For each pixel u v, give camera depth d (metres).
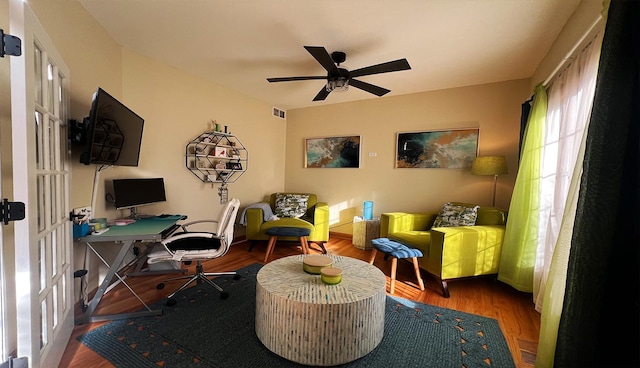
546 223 2.23
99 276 2.34
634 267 0.94
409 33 2.27
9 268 1.17
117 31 2.34
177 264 2.84
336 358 1.46
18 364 1.04
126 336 1.69
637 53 0.94
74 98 1.96
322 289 1.60
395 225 3.25
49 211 1.33
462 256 2.43
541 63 2.71
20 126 1.05
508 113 3.32
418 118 3.86
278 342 1.52
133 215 2.63
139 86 2.75
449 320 1.97
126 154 2.32
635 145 0.96
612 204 0.98
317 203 4.22
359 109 4.30
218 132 3.61
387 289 2.54
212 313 1.99
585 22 1.74
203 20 2.16
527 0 1.82
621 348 0.96
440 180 3.74
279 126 4.85
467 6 1.90
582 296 1.04
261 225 3.61
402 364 1.50
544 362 1.38
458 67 2.95
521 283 2.34
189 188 3.36
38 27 1.21
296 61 2.90
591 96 1.61
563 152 1.94
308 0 1.88
